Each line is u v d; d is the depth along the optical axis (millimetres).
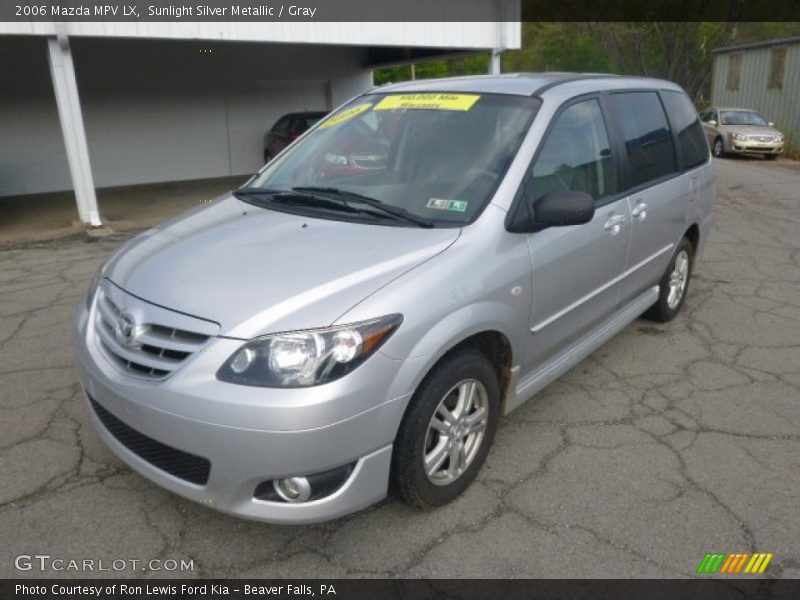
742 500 3027
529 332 3219
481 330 2830
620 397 4000
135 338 2582
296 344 2352
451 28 11773
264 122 17141
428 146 3422
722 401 3959
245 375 2342
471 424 2973
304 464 2355
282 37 10039
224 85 16281
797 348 4758
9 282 6477
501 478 3176
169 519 2867
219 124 16484
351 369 2373
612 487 3113
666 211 4480
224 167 16797
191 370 2398
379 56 17375
